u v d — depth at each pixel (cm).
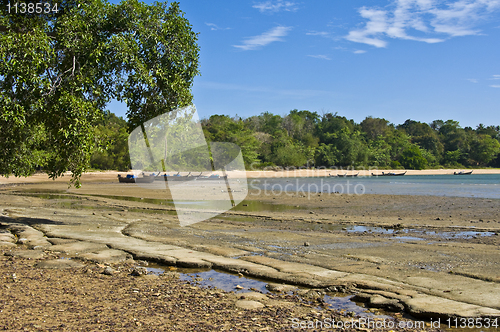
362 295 489
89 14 944
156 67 966
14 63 793
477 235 1007
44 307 429
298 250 784
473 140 12381
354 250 785
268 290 528
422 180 5709
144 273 607
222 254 731
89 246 786
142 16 988
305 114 14525
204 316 416
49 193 2595
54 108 868
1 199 1983
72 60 931
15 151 1113
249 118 12256
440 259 696
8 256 690
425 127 13912
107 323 385
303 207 1828
